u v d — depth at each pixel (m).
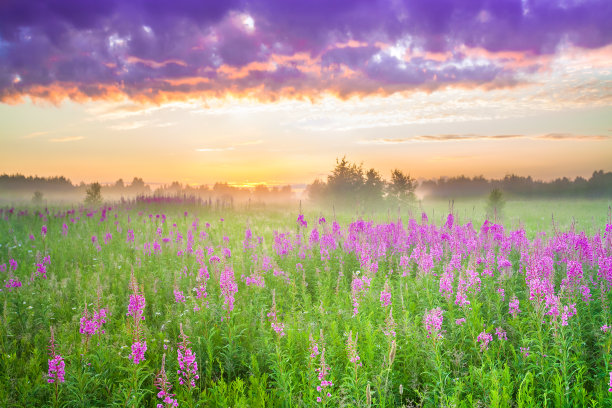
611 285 7.27
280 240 12.35
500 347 5.96
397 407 4.96
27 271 10.84
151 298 8.80
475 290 7.33
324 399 4.60
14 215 21.48
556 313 5.59
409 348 5.74
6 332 6.76
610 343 5.40
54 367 4.85
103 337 6.41
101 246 14.14
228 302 6.80
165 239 13.95
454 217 12.87
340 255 11.57
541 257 8.20
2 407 4.88
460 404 4.61
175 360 5.98
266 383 5.60
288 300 8.90
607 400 4.46
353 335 6.14
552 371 5.20
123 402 4.79
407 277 8.98
